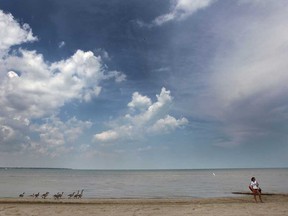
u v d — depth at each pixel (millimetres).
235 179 118875
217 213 20297
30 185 78188
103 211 21375
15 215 19469
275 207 22750
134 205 25453
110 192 53406
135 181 109875
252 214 19734
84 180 121312
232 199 31047
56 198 34031
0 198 31938
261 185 68875
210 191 51938
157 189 60875
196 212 20844
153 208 22922
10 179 121562
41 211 21156
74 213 20531
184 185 76312
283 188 56656
